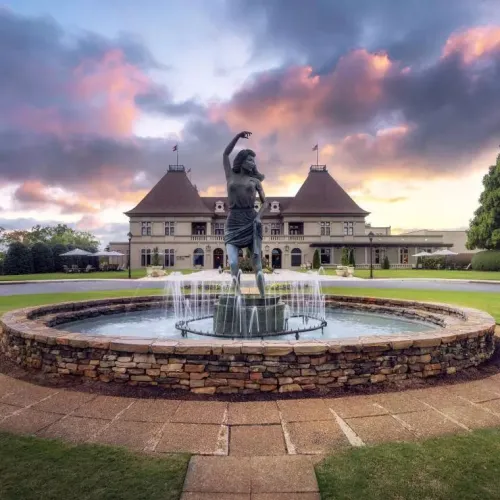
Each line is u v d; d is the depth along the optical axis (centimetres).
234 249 924
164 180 6009
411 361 572
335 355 541
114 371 561
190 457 360
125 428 423
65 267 4778
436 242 5591
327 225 5747
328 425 430
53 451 369
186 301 1399
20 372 622
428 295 1775
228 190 933
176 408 477
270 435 406
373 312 1255
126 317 1189
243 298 888
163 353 541
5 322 750
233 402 497
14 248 4372
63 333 629
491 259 4253
